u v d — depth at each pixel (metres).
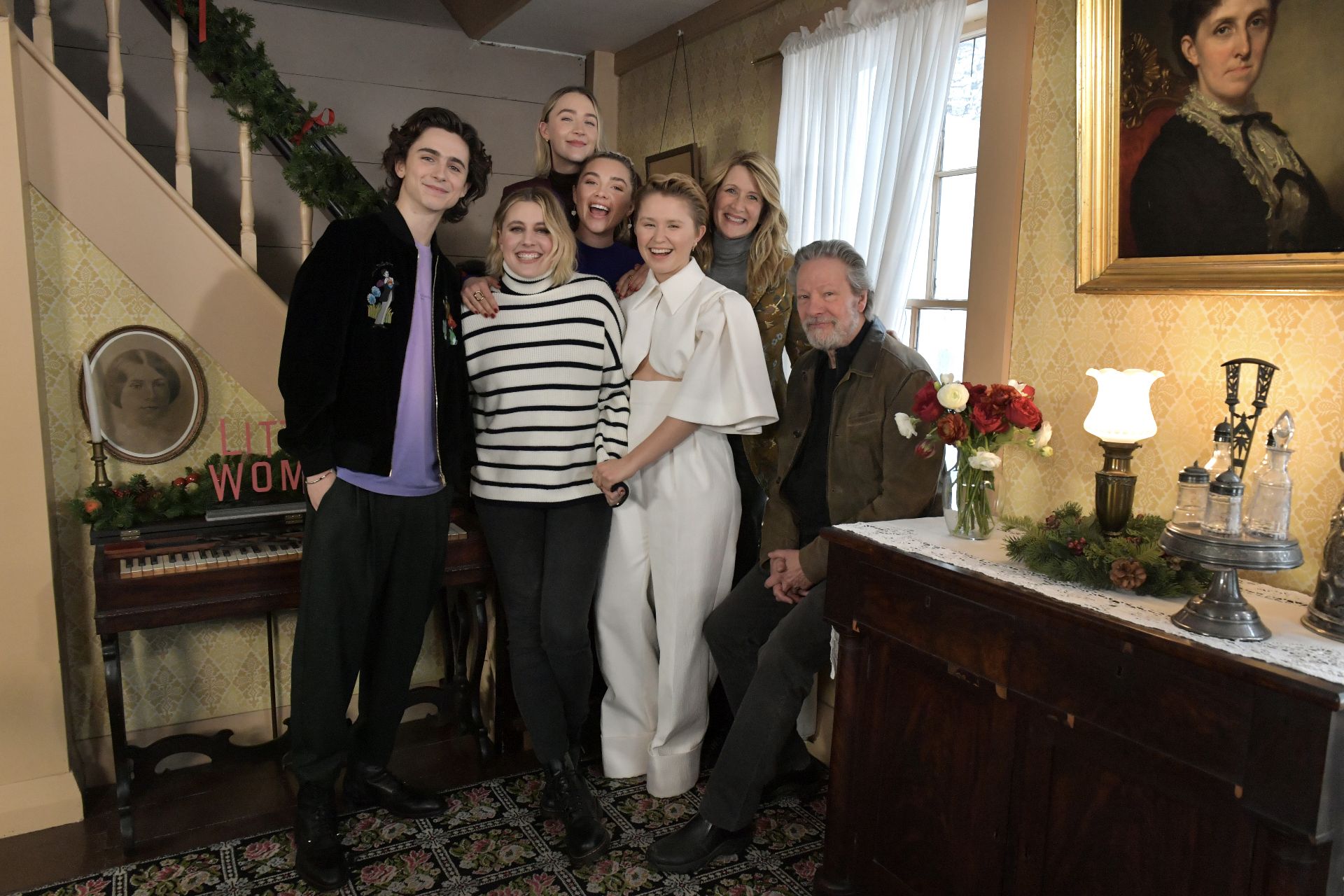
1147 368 2.14
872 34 3.17
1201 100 1.91
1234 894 1.48
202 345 2.92
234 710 3.12
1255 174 1.84
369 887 2.36
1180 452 2.08
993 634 1.84
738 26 3.95
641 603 2.80
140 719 2.98
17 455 2.53
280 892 2.34
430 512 2.51
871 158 3.15
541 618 2.59
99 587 2.40
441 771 3.00
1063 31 2.28
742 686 2.76
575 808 2.52
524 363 2.51
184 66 2.87
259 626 3.12
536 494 2.53
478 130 4.97
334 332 2.27
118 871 2.43
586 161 3.03
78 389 2.76
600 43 4.73
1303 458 1.87
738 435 2.94
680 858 2.42
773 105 3.73
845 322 2.41
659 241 2.61
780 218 2.90
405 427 2.43
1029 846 1.83
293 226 4.72
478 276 2.68
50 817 2.64
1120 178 2.11
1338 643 1.53
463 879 2.40
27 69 2.61
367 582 2.42
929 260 3.25
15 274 2.48
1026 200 2.40
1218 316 1.99
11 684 2.58
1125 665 1.60
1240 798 1.43
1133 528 1.96
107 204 2.74
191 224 2.86
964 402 2.08
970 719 1.94
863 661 2.22
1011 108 2.40
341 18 4.64
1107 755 1.67
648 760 2.92
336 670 2.40
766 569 2.68
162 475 2.91
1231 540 1.55
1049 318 2.36
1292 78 1.75
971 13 2.93
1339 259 1.72
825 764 3.03
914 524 2.33
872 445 2.44
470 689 3.10
